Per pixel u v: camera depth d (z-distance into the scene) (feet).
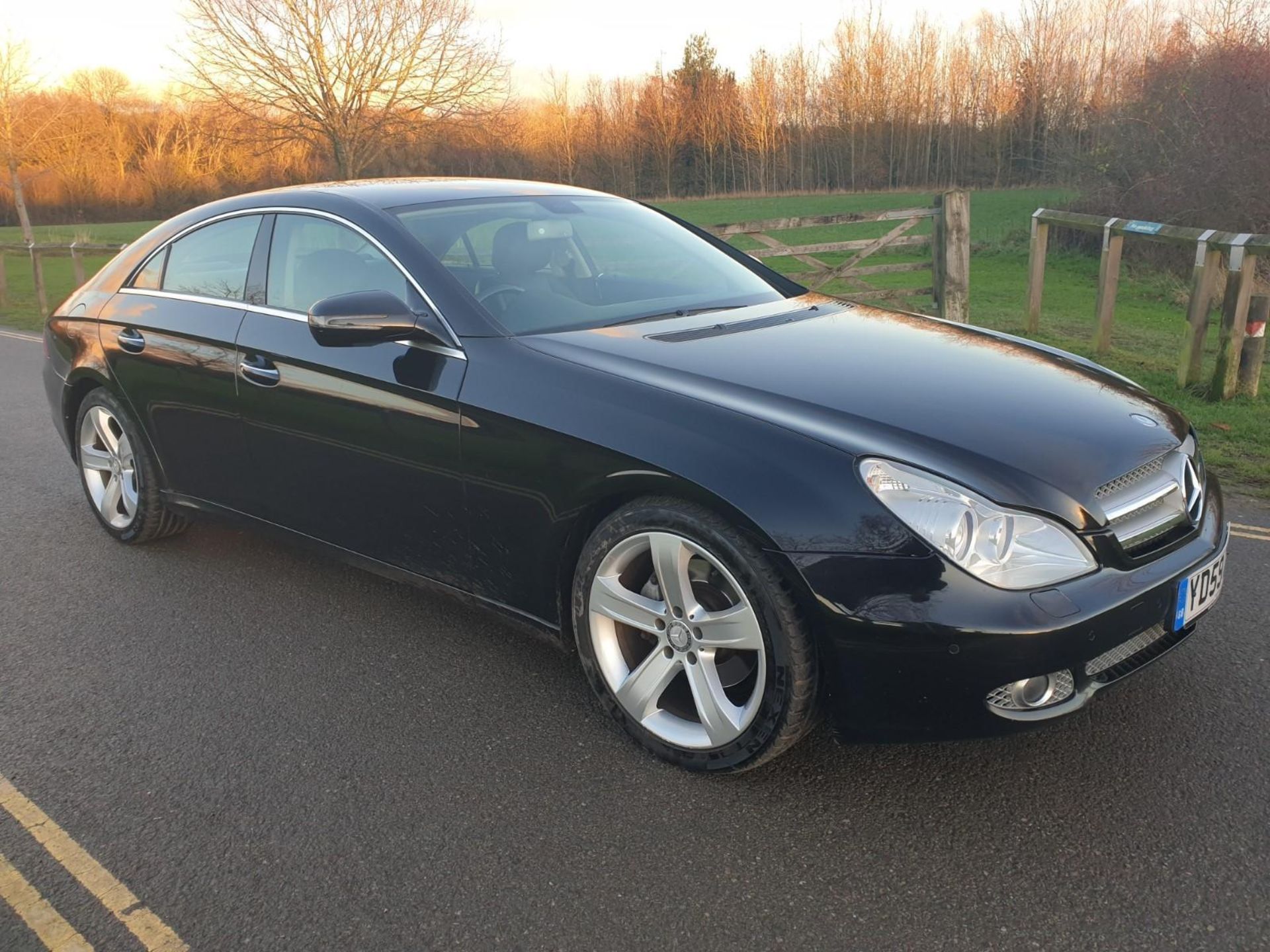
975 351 9.87
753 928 6.65
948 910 6.73
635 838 7.62
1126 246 44.60
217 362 11.72
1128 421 8.45
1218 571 8.24
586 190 13.61
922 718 7.30
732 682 8.41
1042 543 7.19
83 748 9.18
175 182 167.32
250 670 10.57
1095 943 6.37
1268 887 6.79
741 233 27.35
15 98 80.23
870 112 164.25
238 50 63.62
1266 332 27.71
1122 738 8.63
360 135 66.54
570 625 9.34
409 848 7.61
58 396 14.60
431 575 10.27
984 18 149.07
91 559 13.94
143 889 7.27
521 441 8.85
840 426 7.79
